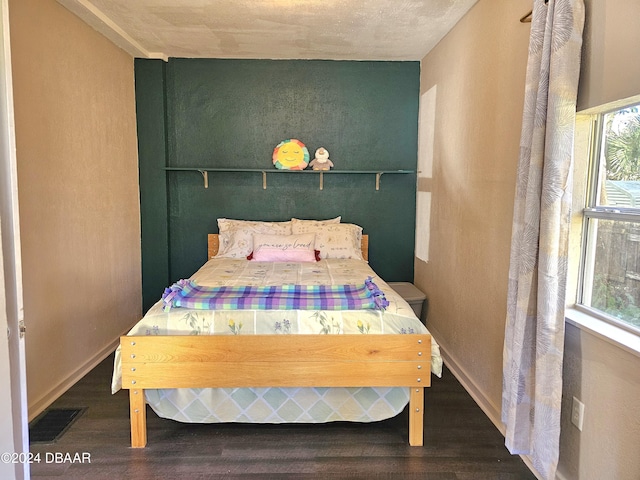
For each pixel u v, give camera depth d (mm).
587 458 1645
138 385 2098
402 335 2111
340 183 4117
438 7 2764
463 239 2893
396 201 4148
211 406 2217
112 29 3111
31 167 2410
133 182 3818
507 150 2250
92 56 3096
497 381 2379
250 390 2219
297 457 2074
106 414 2457
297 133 4047
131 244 3785
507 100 2256
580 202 1796
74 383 2840
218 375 2107
